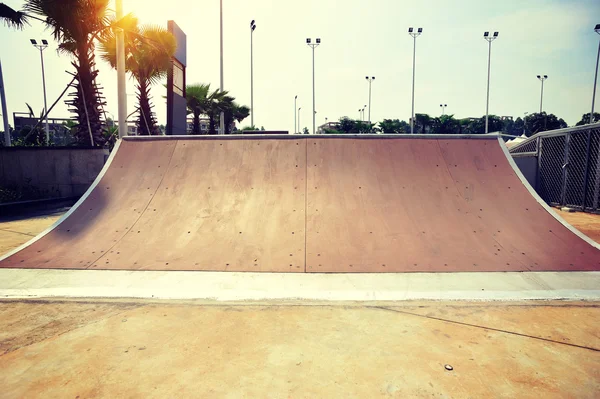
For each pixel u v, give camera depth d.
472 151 5.91
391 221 4.61
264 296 3.14
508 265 3.75
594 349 2.29
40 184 10.27
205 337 2.46
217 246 4.16
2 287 3.30
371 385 1.93
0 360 2.17
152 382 1.96
